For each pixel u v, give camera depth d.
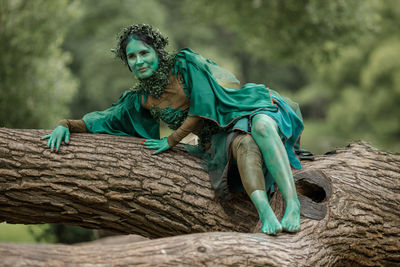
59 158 3.94
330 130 26.45
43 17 11.44
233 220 4.12
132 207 4.01
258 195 3.58
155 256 2.87
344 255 3.84
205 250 3.00
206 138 4.33
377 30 11.82
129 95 4.47
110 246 2.93
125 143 4.25
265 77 33.53
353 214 3.96
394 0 23.94
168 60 4.16
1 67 10.73
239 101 4.11
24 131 4.11
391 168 4.52
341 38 11.84
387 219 4.09
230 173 4.14
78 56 28.19
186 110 4.25
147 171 4.07
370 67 23.70
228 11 13.45
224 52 32.41
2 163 3.81
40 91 11.09
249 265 3.07
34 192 3.86
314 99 32.38
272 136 3.74
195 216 4.08
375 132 23.72
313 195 4.20
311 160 4.61
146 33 4.06
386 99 23.53
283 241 3.44
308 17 11.73
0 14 11.05
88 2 26.59
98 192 3.92
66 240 8.02
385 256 4.03
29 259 2.58
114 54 4.28
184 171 4.18
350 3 11.29
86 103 27.09
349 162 4.51
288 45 12.70
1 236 9.22
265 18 12.55
